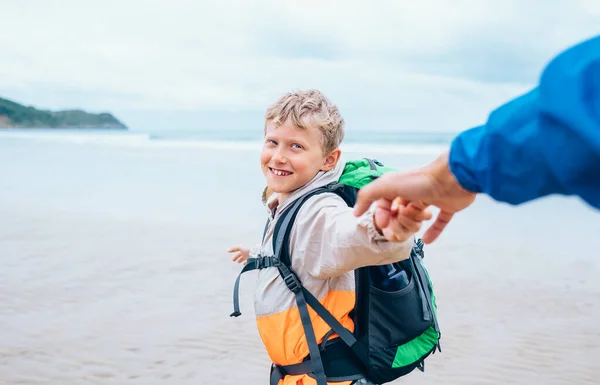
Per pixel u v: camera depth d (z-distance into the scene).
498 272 6.04
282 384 2.09
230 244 7.13
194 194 10.97
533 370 4.03
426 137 41.59
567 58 0.69
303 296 1.98
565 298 5.30
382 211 1.18
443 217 1.10
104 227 8.09
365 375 2.03
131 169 15.70
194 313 5.00
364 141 35.50
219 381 3.90
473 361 4.18
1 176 13.95
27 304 5.13
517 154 0.76
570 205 9.69
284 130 2.04
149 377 3.94
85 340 4.45
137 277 5.89
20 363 4.08
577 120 0.64
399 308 1.98
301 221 1.93
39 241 7.30
